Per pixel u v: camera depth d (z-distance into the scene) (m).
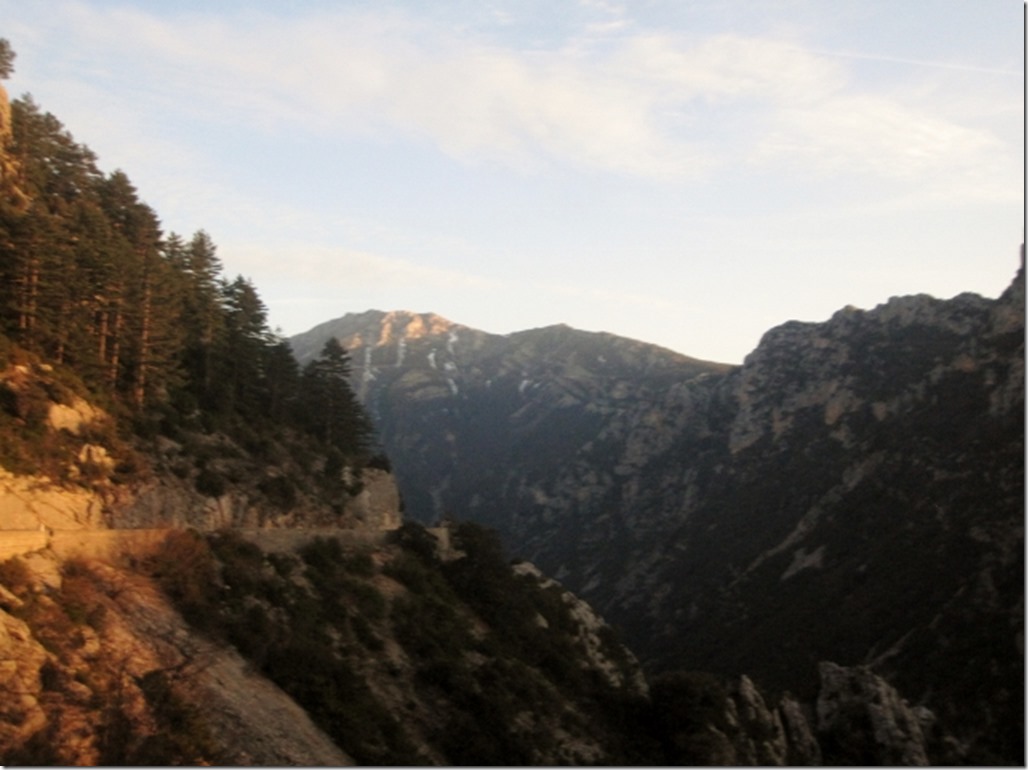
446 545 63.72
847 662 88.12
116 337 58.03
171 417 58.62
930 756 64.69
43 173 69.31
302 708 38.78
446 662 48.28
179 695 32.50
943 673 77.69
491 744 45.09
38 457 46.50
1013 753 66.31
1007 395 111.00
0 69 72.31
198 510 53.03
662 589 130.62
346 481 69.12
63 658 30.97
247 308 74.94
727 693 62.41
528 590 65.69
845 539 110.88
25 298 53.78
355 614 48.78
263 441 64.94
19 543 35.19
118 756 28.20
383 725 41.50
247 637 39.88
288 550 51.22
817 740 65.12
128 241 66.94
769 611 106.62
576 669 59.22
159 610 37.88
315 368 80.94
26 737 26.86
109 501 48.31
